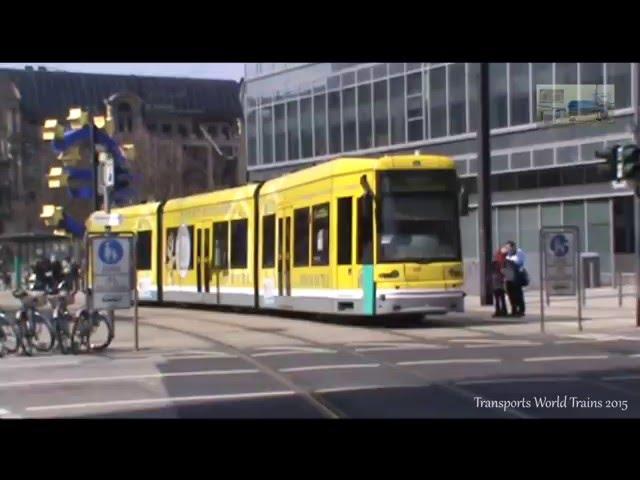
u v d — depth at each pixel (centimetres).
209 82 12838
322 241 2358
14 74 12188
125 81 12562
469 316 2573
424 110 4712
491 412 1058
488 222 2989
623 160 2175
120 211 3756
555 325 2277
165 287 3388
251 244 2784
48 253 4872
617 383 1277
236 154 12450
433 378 1341
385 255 2177
